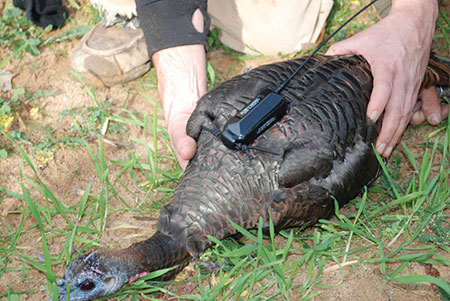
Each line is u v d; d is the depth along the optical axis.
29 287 0.90
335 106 0.90
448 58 1.13
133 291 0.86
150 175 1.05
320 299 0.86
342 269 0.89
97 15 1.32
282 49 1.24
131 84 1.21
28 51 1.24
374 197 1.01
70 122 1.13
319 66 0.95
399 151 1.08
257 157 0.85
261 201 0.86
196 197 0.85
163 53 1.03
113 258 0.81
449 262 0.87
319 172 0.87
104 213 0.98
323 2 1.22
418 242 0.93
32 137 1.11
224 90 0.91
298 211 0.88
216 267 0.89
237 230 0.87
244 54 1.27
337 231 0.94
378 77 0.95
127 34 1.20
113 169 1.06
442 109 1.11
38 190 0.98
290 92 0.90
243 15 1.22
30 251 0.95
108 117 1.13
